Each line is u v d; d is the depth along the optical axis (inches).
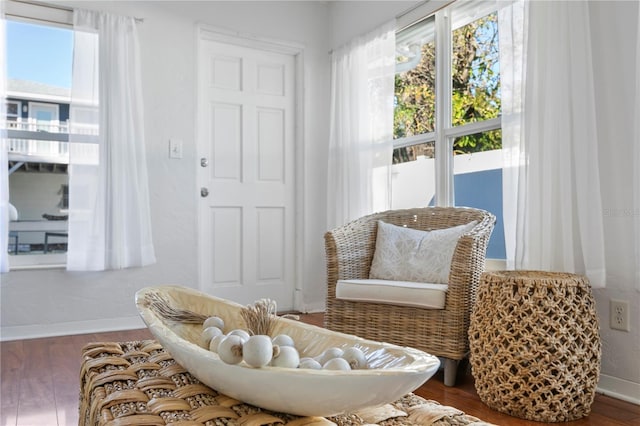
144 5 122.2
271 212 144.3
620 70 74.4
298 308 145.8
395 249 97.8
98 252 111.9
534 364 63.2
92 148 112.3
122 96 115.1
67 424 62.6
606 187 75.9
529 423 62.9
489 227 84.5
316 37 148.8
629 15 73.4
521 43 87.3
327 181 148.0
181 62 127.3
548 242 78.4
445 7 111.9
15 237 110.6
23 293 109.2
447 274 88.4
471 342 71.6
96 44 113.5
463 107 109.3
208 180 133.7
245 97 139.9
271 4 141.3
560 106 77.5
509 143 89.6
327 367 28.0
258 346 25.7
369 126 129.0
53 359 92.0
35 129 113.0
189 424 26.1
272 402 26.3
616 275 74.6
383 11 128.1
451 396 73.9
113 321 117.4
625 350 73.2
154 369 35.9
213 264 134.3
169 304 43.0
